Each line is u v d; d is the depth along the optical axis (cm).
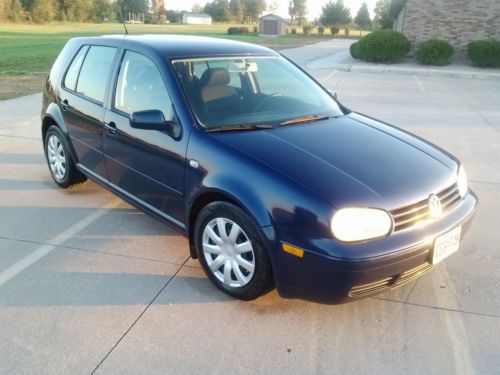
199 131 327
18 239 405
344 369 262
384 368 263
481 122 898
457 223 302
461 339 287
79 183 515
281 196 278
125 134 383
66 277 348
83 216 452
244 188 290
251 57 412
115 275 351
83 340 282
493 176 583
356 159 310
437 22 2012
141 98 375
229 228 311
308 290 279
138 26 7462
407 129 829
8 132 754
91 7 8769
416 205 286
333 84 1438
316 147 319
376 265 265
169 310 311
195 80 359
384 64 2041
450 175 323
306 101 400
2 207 471
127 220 443
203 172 315
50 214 456
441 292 334
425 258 287
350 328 295
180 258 376
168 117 347
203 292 330
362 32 8062
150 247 393
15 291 330
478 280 350
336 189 276
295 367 263
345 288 268
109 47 432
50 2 8138
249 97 377
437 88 1410
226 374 257
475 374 259
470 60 2006
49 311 309
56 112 492
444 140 754
